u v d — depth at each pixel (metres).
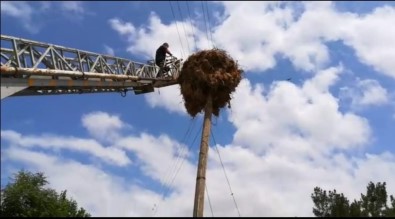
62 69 20.67
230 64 20.78
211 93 20.55
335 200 18.20
